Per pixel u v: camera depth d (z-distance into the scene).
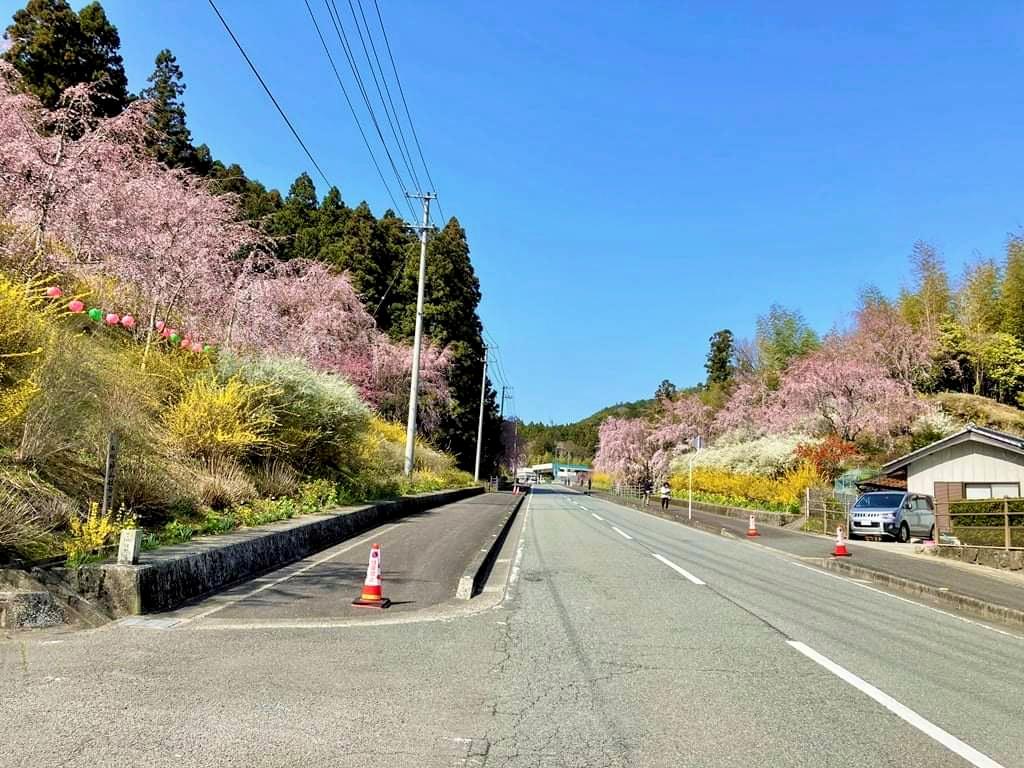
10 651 6.02
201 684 5.41
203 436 13.80
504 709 5.23
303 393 17.22
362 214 50.22
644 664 6.68
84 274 15.36
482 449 67.56
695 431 58.88
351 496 19.20
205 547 9.35
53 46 30.12
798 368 41.53
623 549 17.17
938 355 42.62
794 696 5.82
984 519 22.61
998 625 10.02
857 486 30.41
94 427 10.13
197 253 18.72
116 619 7.29
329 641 6.96
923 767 4.41
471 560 13.10
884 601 11.55
